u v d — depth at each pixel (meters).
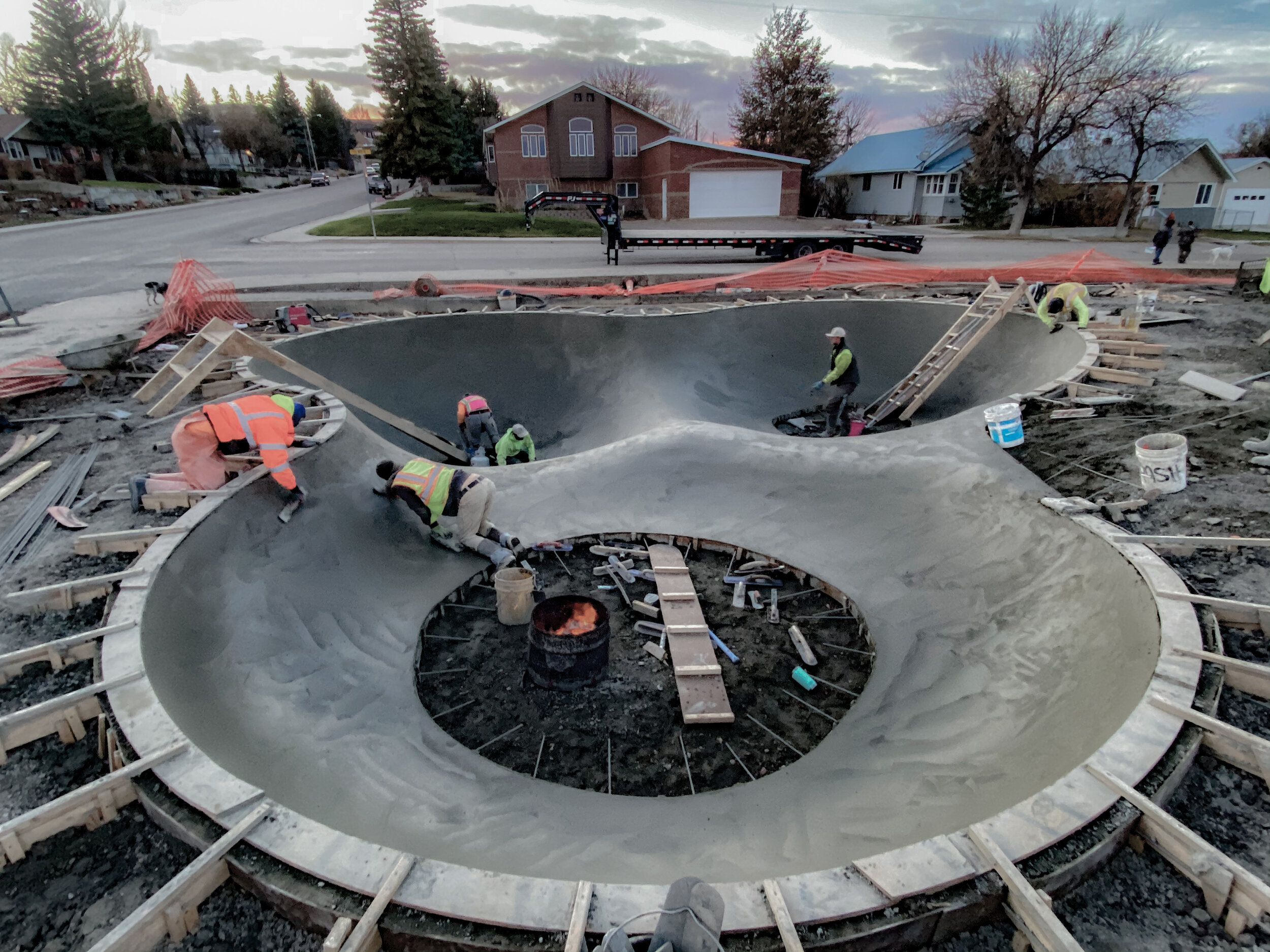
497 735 4.76
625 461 8.22
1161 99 29.75
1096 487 6.17
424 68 40.19
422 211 32.88
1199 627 3.98
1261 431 6.64
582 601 5.32
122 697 3.60
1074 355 9.52
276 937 2.69
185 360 7.60
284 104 84.56
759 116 45.66
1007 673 4.72
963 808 3.54
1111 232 33.88
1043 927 2.45
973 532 6.29
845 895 2.66
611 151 35.38
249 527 5.54
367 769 4.09
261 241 24.36
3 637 4.21
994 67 31.09
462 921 2.61
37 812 2.91
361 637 5.39
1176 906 2.68
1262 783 3.13
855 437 8.32
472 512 6.17
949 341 10.92
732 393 11.70
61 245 23.28
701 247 19.92
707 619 5.99
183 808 3.06
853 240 19.38
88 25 43.78
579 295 15.13
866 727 4.70
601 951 2.33
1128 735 3.24
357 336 10.88
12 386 8.54
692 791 4.34
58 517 5.55
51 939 2.64
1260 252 23.33
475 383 11.45
